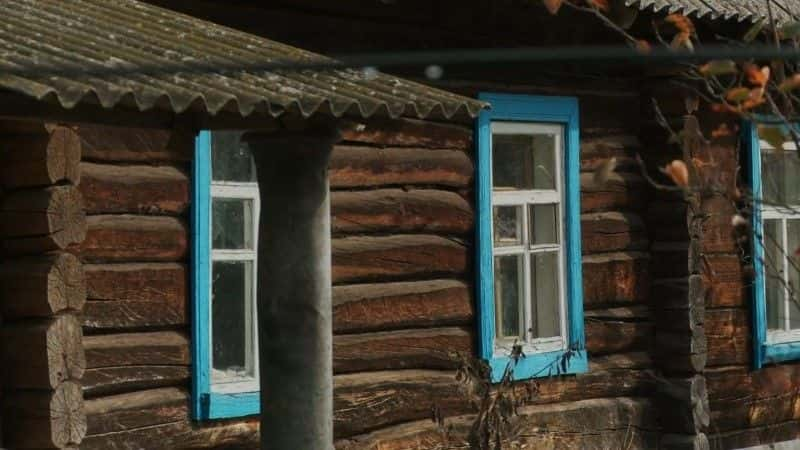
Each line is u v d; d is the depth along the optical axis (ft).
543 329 101.09
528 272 98.99
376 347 87.51
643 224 107.34
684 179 48.55
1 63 50.29
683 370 106.01
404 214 89.71
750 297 114.73
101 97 50.11
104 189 73.20
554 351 99.60
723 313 112.68
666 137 105.91
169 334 75.72
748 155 114.32
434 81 92.73
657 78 105.81
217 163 80.69
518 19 98.73
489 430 88.38
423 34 92.89
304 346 63.21
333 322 84.94
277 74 59.62
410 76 91.76
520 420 91.91
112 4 65.62
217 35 63.10
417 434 88.99
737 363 113.80
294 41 84.99
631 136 106.93
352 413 85.25
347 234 86.84
